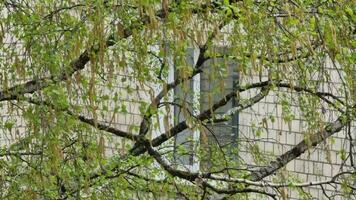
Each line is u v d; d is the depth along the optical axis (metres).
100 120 11.86
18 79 9.61
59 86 9.34
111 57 9.62
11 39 9.97
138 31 8.56
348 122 11.60
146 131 11.85
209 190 12.86
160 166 12.51
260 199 13.22
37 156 9.97
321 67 10.23
